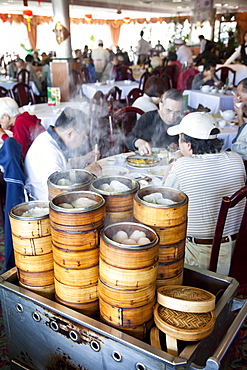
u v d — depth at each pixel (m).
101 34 16.56
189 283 0.91
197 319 0.66
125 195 0.79
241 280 1.34
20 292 0.80
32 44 15.25
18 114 2.46
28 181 1.60
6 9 13.07
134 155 2.06
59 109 3.55
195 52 10.45
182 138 1.33
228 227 1.34
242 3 11.38
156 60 7.82
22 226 0.75
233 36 10.49
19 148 1.60
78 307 0.75
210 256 1.29
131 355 0.65
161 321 0.65
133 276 0.64
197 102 4.61
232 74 5.99
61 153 1.54
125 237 0.69
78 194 0.78
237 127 2.83
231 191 1.30
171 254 0.74
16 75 6.30
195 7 11.44
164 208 0.70
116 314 0.68
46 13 14.54
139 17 16.08
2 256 2.20
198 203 1.26
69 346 0.75
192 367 0.63
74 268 0.71
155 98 2.84
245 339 1.55
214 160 1.27
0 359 1.40
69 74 5.29
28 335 0.84
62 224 0.68
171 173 1.30
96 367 0.72
